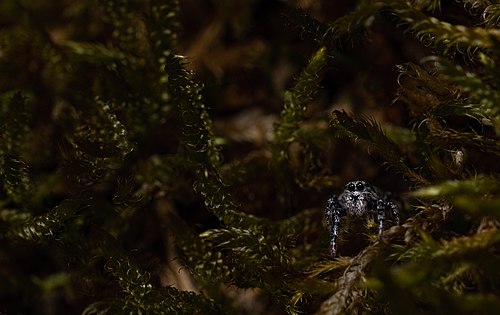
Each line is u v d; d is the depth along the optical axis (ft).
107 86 0.41
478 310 0.33
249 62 0.44
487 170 0.37
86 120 0.40
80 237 0.38
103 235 0.38
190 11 0.45
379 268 0.33
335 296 0.35
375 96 0.41
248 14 0.44
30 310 0.41
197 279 0.38
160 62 0.41
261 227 0.38
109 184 0.41
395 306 0.33
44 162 0.42
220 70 0.44
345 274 0.35
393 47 0.41
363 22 0.37
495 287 0.35
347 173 0.41
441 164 0.36
